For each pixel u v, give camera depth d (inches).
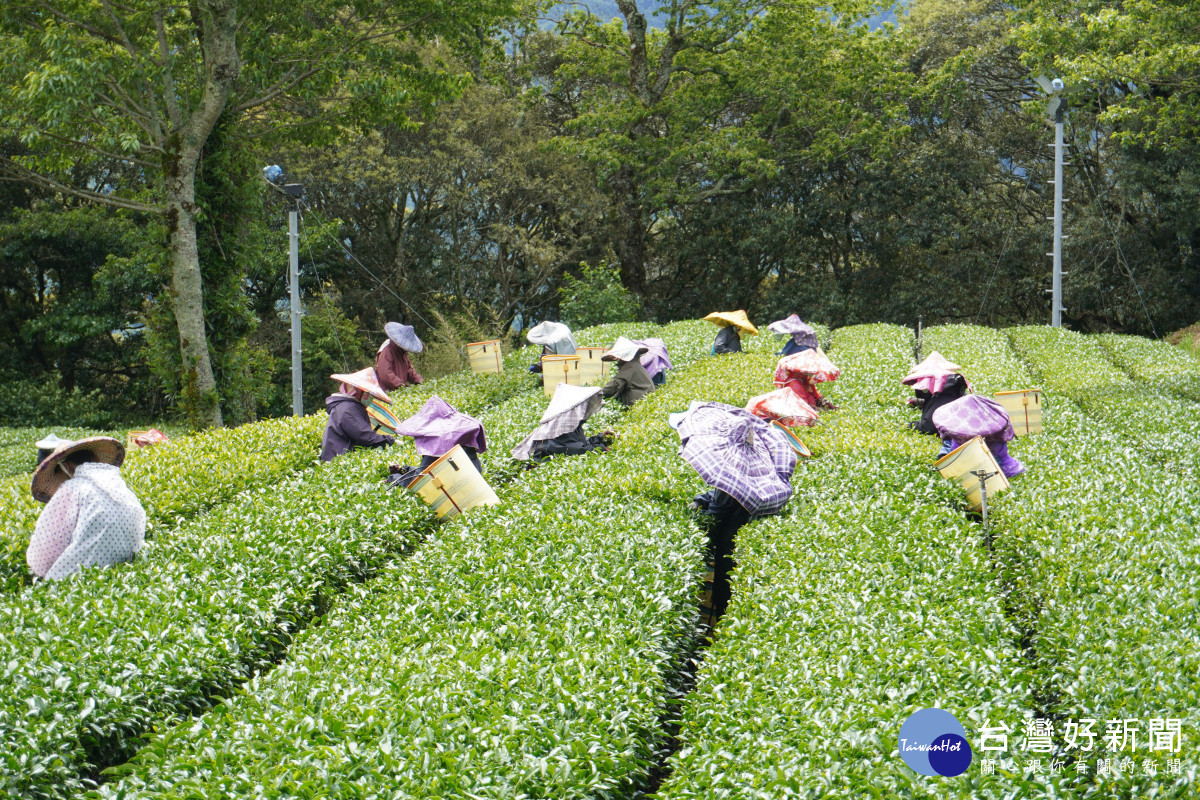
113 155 744.3
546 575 292.5
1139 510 332.5
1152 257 1336.1
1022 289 1425.9
